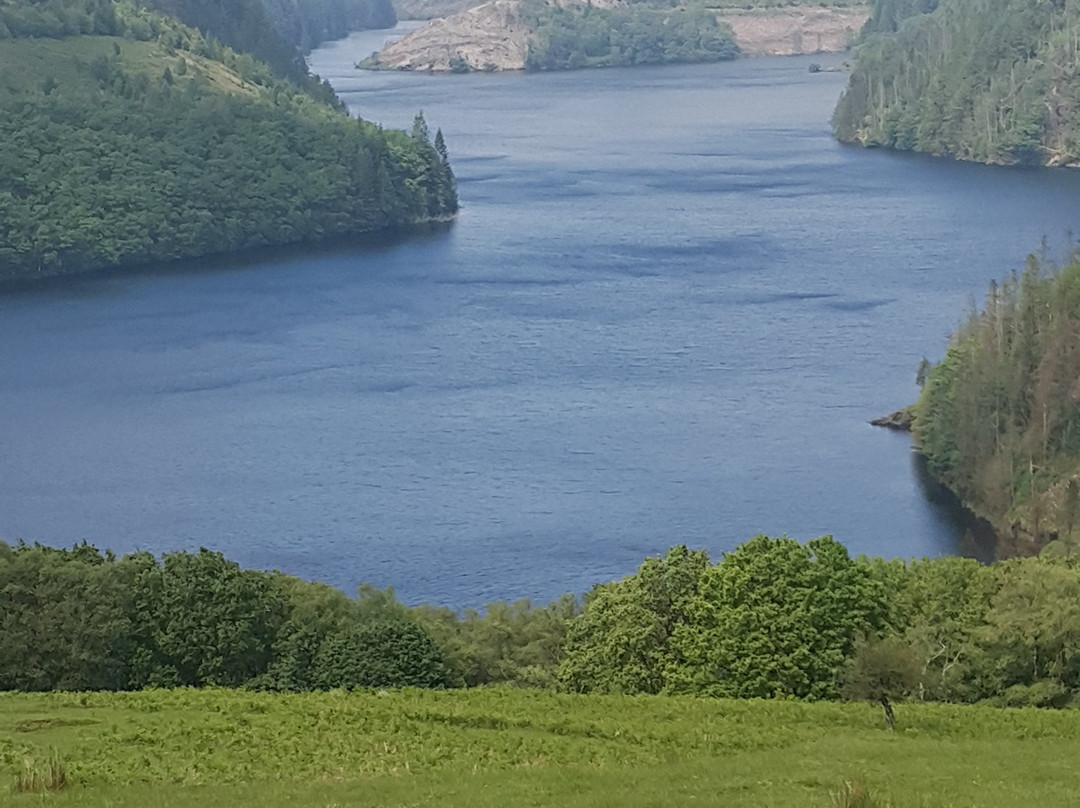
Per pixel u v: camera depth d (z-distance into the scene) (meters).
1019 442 136.00
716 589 72.50
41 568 76.94
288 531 131.12
